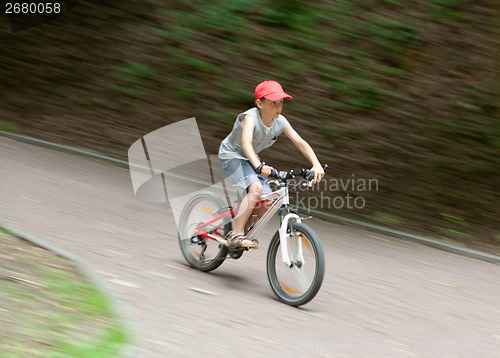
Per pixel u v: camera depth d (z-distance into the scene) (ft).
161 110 56.24
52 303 19.77
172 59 62.03
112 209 35.60
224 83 59.47
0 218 29.60
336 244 37.24
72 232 29.73
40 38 64.85
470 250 40.09
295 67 61.05
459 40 64.28
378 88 59.06
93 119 54.29
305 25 65.16
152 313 21.18
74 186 39.06
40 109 55.16
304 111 56.34
